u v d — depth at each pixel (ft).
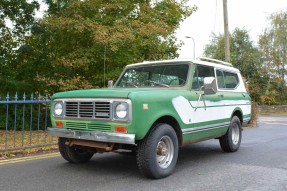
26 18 42.98
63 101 19.70
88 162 22.89
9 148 25.05
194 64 22.59
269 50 123.44
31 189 16.58
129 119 17.03
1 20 42.60
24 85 42.63
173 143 19.47
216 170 20.99
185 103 20.58
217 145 31.17
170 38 49.98
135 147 18.84
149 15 44.65
